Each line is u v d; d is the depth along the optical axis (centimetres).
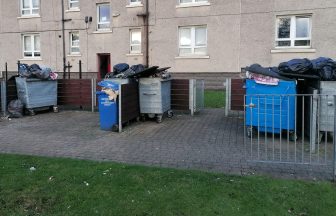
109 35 2053
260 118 736
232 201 415
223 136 780
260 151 650
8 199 424
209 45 1817
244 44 1744
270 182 470
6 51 2316
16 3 2273
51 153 643
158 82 948
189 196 427
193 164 567
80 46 2139
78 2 2130
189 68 1873
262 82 735
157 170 520
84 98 1219
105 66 2134
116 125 840
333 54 1596
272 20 1680
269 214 388
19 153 643
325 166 551
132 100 920
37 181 475
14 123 973
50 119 1039
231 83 1073
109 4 2050
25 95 1100
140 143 716
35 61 2270
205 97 1501
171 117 1048
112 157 613
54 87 1180
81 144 712
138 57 1989
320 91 695
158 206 404
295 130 686
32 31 2252
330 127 688
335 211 395
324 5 1584
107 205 408
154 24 1928
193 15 1838
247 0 1712
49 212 396
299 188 451
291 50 1658
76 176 493
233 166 555
